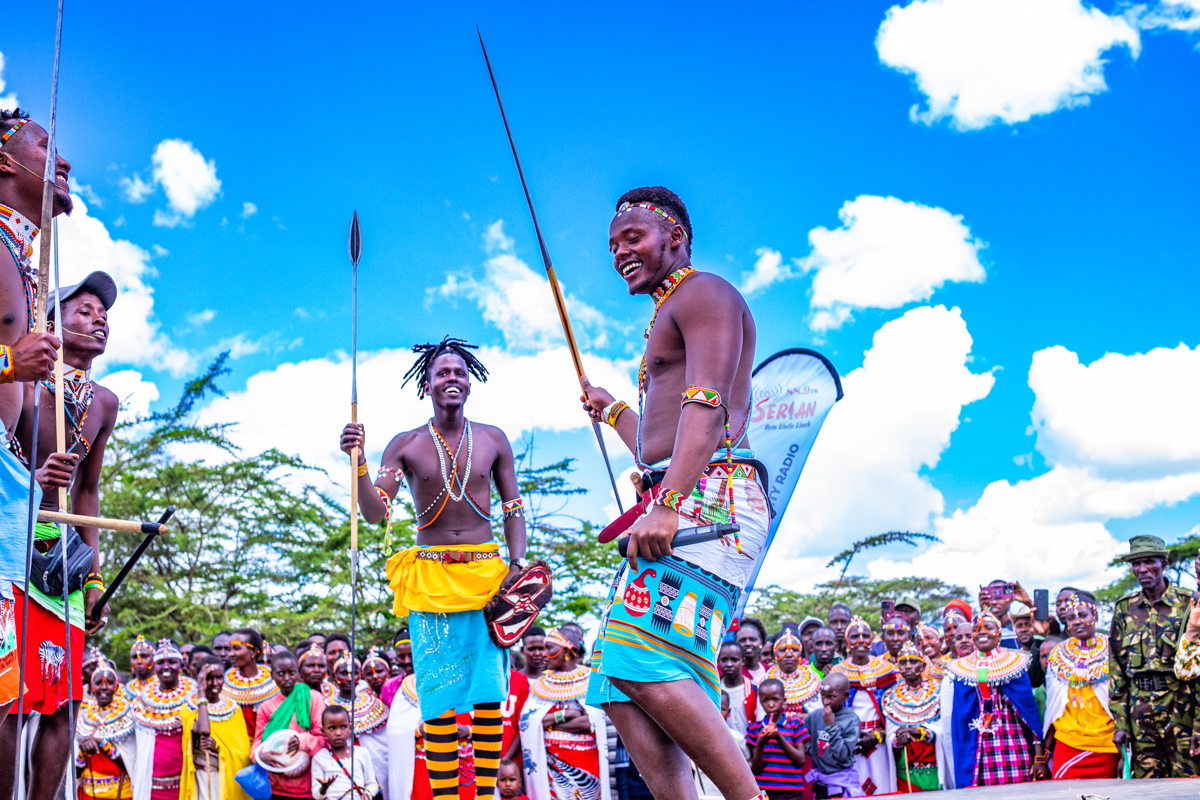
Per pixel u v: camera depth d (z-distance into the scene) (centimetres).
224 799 855
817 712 816
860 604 2527
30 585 334
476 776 561
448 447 577
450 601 554
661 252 292
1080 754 786
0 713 287
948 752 844
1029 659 857
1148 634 749
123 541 1917
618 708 269
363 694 933
